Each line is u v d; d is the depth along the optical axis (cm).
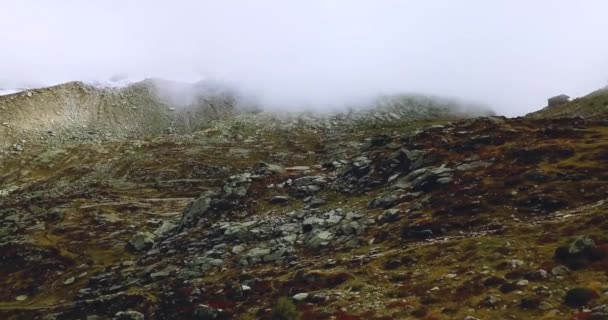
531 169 6050
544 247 4103
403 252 4953
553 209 5025
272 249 6347
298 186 8350
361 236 5903
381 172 7706
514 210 5244
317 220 6731
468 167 6656
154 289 6253
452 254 4547
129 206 14238
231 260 6419
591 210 4609
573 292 3200
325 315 4053
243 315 4725
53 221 12781
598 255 3631
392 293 4128
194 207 8812
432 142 7988
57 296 8106
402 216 5981
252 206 8100
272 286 5100
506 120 8700
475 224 5197
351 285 4512
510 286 3606
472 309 3475
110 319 5806
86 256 10112
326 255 5712
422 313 3625
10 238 11412
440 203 5916
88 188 18475
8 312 7250
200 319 4997
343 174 8256
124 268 8031
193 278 6212
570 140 6994
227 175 19888
